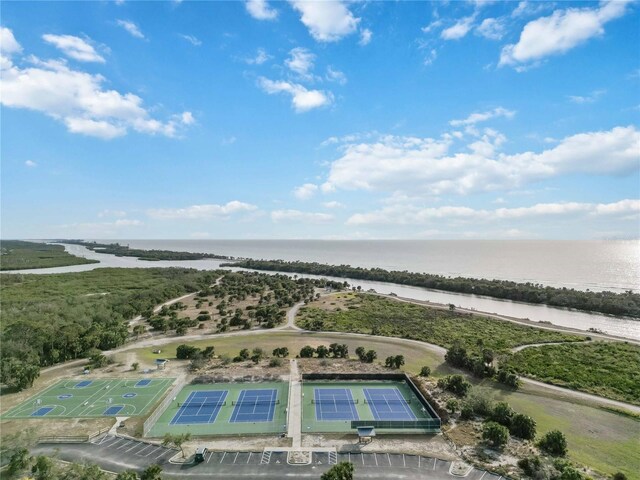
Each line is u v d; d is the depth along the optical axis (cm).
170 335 12888
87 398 7881
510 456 5841
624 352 11069
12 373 8394
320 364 9869
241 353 10219
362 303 18262
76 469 5059
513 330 13662
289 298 18475
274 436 6450
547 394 8388
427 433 6531
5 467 5250
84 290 19325
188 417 7119
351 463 5325
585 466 5594
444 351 11350
